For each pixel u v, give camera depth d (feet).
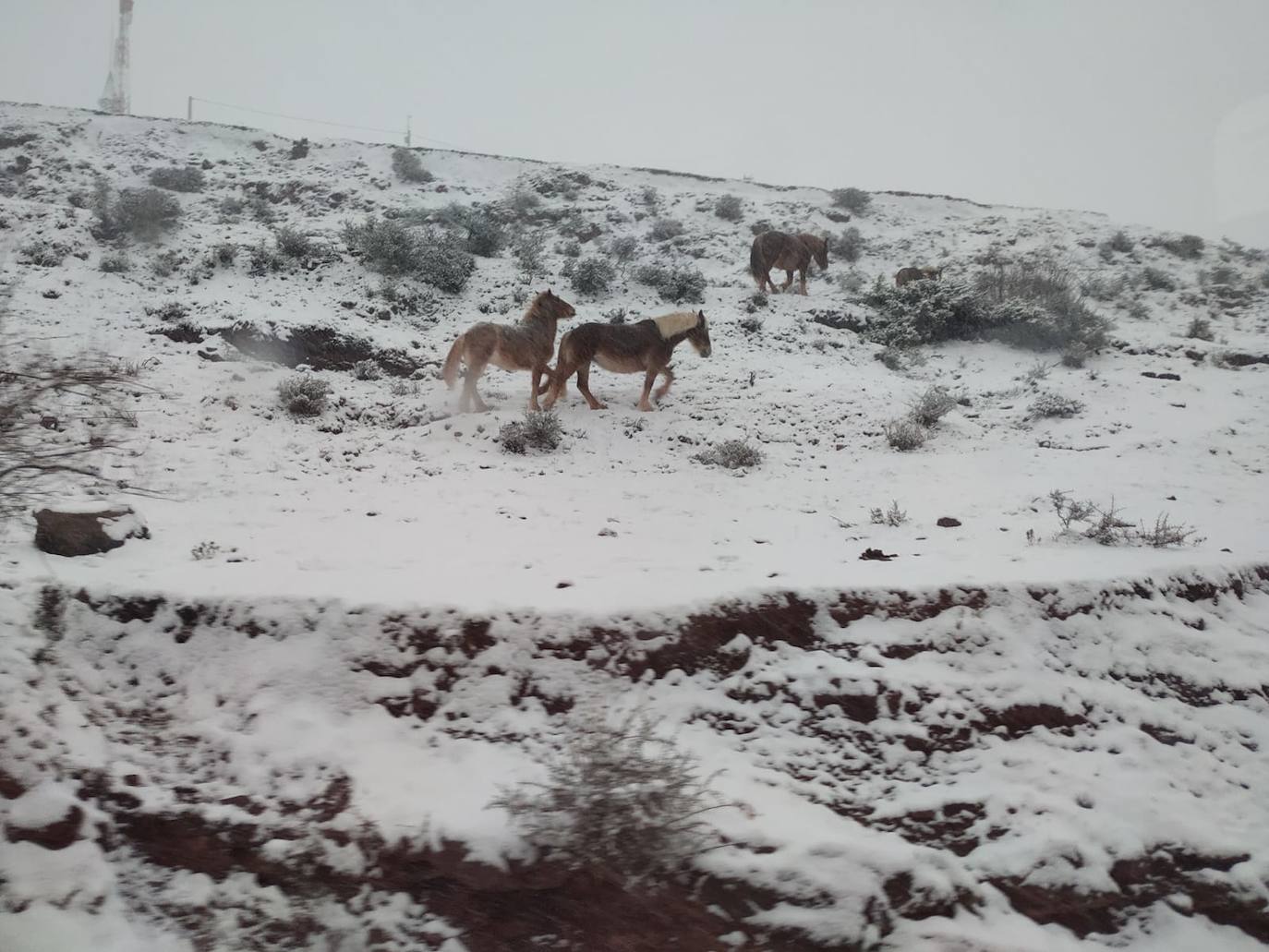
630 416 45.98
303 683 18.20
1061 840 16.24
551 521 31.83
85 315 51.39
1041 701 19.25
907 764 17.90
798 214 105.29
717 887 14.71
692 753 17.33
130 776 16.08
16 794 15.25
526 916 14.55
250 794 16.10
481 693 18.28
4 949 13.38
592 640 19.10
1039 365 61.62
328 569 23.52
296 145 106.93
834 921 14.44
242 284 61.72
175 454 36.24
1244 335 75.72
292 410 43.24
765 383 53.36
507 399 47.57
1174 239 104.78
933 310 68.49
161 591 19.44
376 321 58.44
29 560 21.35
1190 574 23.99
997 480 39.47
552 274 74.90
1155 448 44.52
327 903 14.58
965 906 15.17
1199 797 17.80
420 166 105.50
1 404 18.30
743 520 33.22
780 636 20.13
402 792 16.20
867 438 46.68
